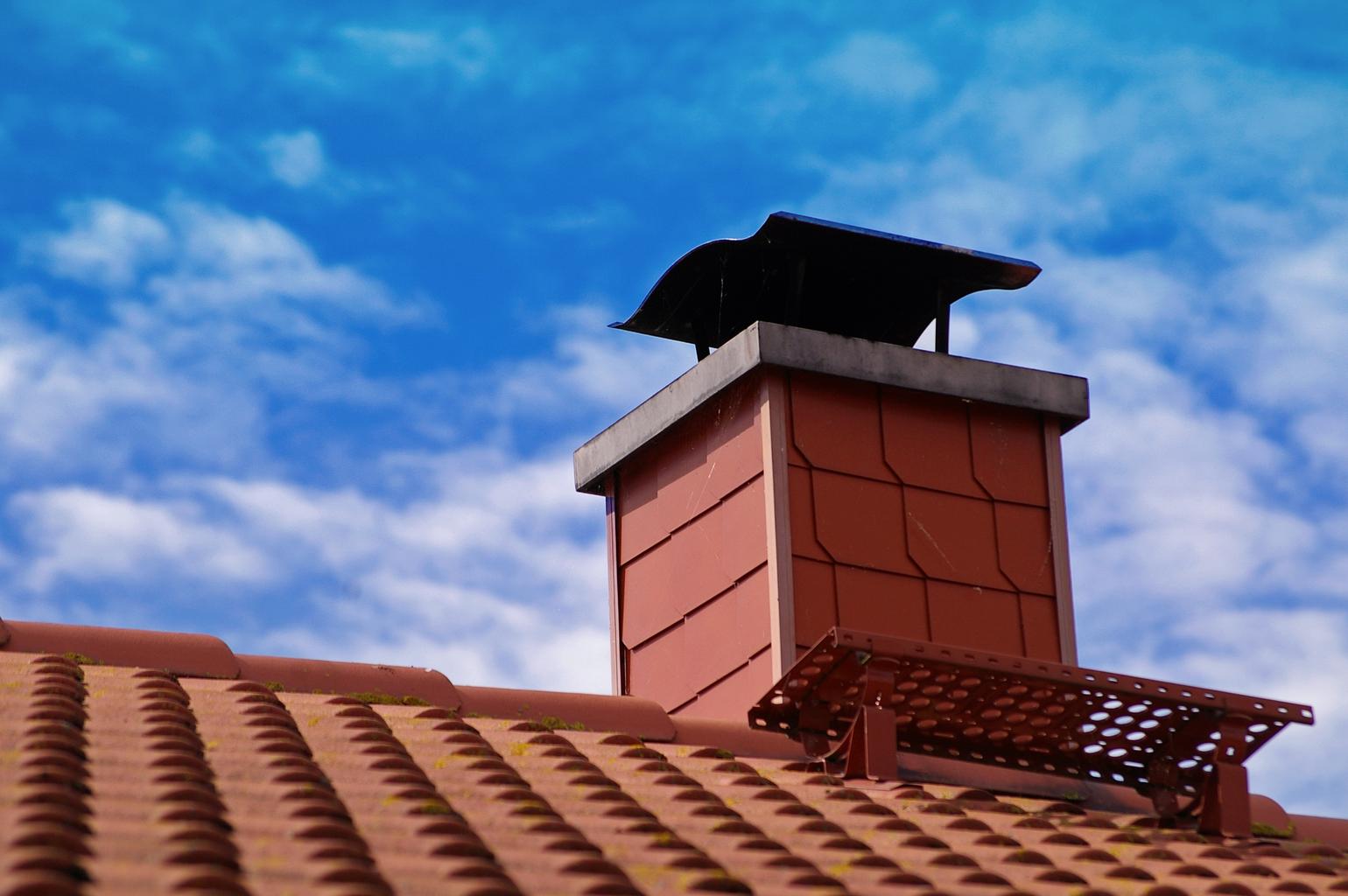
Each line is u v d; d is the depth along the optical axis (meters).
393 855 5.44
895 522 11.31
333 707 8.06
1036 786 9.58
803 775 8.07
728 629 11.28
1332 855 8.36
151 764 6.14
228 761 6.45
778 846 6.34
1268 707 8.34
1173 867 7.02
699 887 5.52
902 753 9.36
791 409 11.31
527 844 5.84
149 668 8.59
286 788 6.02
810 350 11.35
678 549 11.94
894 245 12.09
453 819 5.94
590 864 5.51
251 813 5.74
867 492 11.31
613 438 12.66
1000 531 11.58
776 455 11.14
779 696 8.34
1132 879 6.72
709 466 11.77
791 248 12.08
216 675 8.72
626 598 12.38
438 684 9.16
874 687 7.95
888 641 7.79
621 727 9.34
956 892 6.09
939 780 9.30
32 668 7.78
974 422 11.81
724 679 11.23
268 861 5.09
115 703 7.29
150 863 4.86
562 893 5.22
